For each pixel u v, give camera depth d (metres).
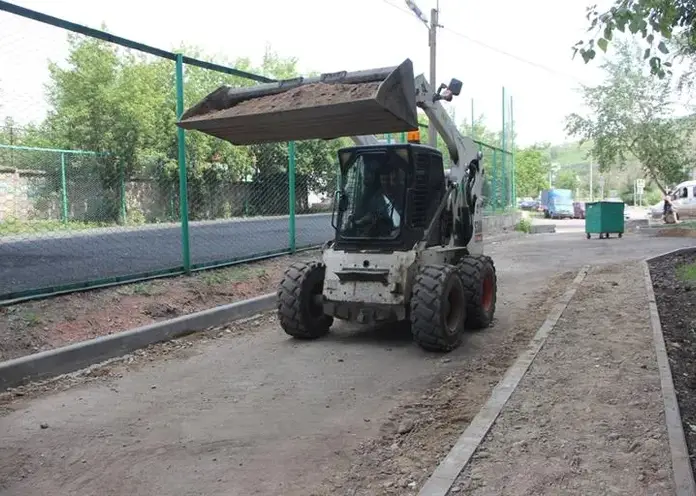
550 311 8.70
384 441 4.49
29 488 3.86
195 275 9.27
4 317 6.55
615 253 16.00
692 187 31.55
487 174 23.38
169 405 5.27
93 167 14.90
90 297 7.58
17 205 15.23
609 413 4.63
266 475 3.99
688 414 4.68
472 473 3.77
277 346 7.20
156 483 3.91
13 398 5.42
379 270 7.00
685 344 6.66
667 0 4.79
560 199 50.06
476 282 7.65
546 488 3.58
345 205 7.68
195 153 12.68
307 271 7.38
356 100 5.56
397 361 6.55
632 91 27.56
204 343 7.31
